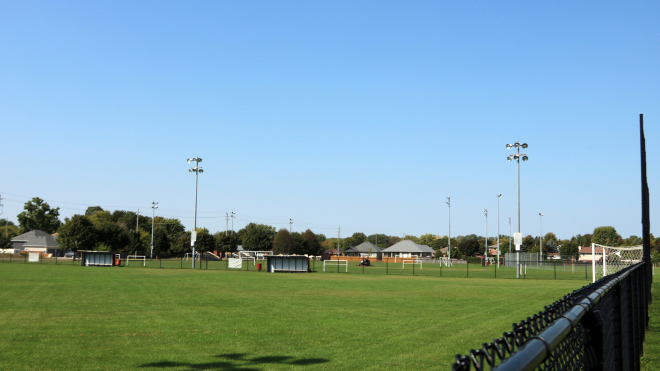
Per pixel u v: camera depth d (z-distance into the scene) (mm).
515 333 2514
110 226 101750
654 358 10203
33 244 121938
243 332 13469
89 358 10289
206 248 119250
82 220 96188
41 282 31719
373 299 22891
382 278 42125
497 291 28203
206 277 39781
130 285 29953
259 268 56125
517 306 20203
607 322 4992
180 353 10797
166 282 32969
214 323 15055
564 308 3971
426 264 99250
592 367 3959
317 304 20500
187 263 81375
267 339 12469
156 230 114812
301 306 19734
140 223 150375
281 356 10523
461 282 37312
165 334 13125
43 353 10773
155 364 9773
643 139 16078
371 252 152375
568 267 82750
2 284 29828
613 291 5652
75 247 95250
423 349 11281
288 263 52844
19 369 9367
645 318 13062
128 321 15383
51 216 140250
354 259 125312
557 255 150500
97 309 18281
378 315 17141
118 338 12523
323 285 32062
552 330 2473
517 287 31891
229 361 10047
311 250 125125
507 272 60344
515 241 47312
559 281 40125
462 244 142125
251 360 10133
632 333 7363
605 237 163500
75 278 36062
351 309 18844
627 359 6742
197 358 10305
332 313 17562
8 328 14008
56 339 12383
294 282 34969
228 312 17672
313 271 56188
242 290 27312
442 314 17516
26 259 84125
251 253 114438
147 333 13266
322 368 9461
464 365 1771
